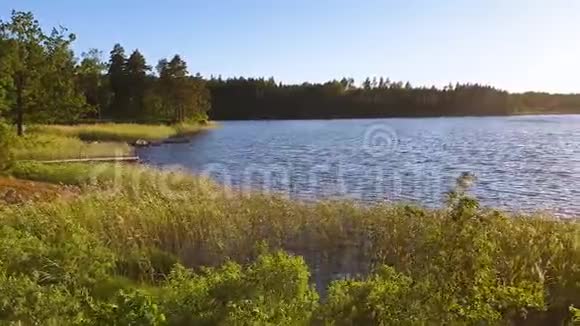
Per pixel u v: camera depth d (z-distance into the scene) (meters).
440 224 5.15
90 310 5.18
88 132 47.44
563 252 8.73
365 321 5.05
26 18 30.22
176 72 84.56
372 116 146.88
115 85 94.56
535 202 19.77
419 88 152.00
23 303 5.18
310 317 5.15
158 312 4.88
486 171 29.36
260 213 11.67
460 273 4.46
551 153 40.69
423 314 4.48
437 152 41.94
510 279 7.52
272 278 5.29
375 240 10.58
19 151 25.48
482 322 4.59
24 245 7.13
